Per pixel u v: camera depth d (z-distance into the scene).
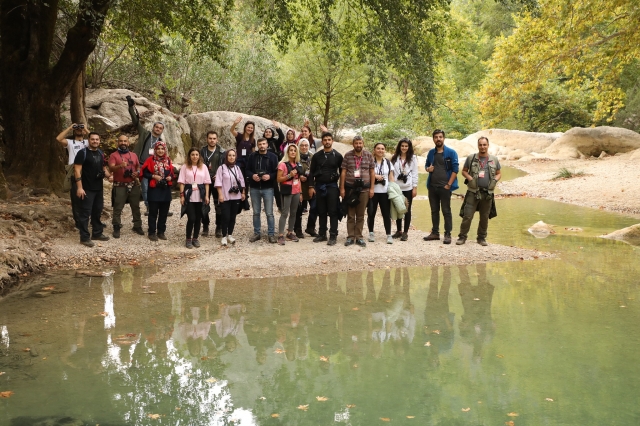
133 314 6.28
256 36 24.02
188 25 13.90
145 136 10.62
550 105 34.78
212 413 4.05
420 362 5.02
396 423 3.91
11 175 11.57
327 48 13.40
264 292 7.18
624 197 15.87
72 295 6.96
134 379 4.63
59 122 12.12
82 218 9.09
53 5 11.98
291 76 26.05
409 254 9.22
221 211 9.60
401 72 12.37
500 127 36.38
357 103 27.73
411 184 10.09
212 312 6.39
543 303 6.77
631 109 31.70
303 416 4.00
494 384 4.56
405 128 31.45
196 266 8.31
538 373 4.77
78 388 4.44
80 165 8.95
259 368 4.89
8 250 7.96
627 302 6.78
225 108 22.62
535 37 18.52
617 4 16.80
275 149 11.13
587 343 5.45
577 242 10.51
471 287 7.48
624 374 4.73
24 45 11.88
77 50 11.77
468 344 5.46
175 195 14.37
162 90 21.16
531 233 11.42
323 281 7.73
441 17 14.85
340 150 22.80
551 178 20.48
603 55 18.80
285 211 9.64
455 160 9.89
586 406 4.16
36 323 5.96
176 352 5.23
